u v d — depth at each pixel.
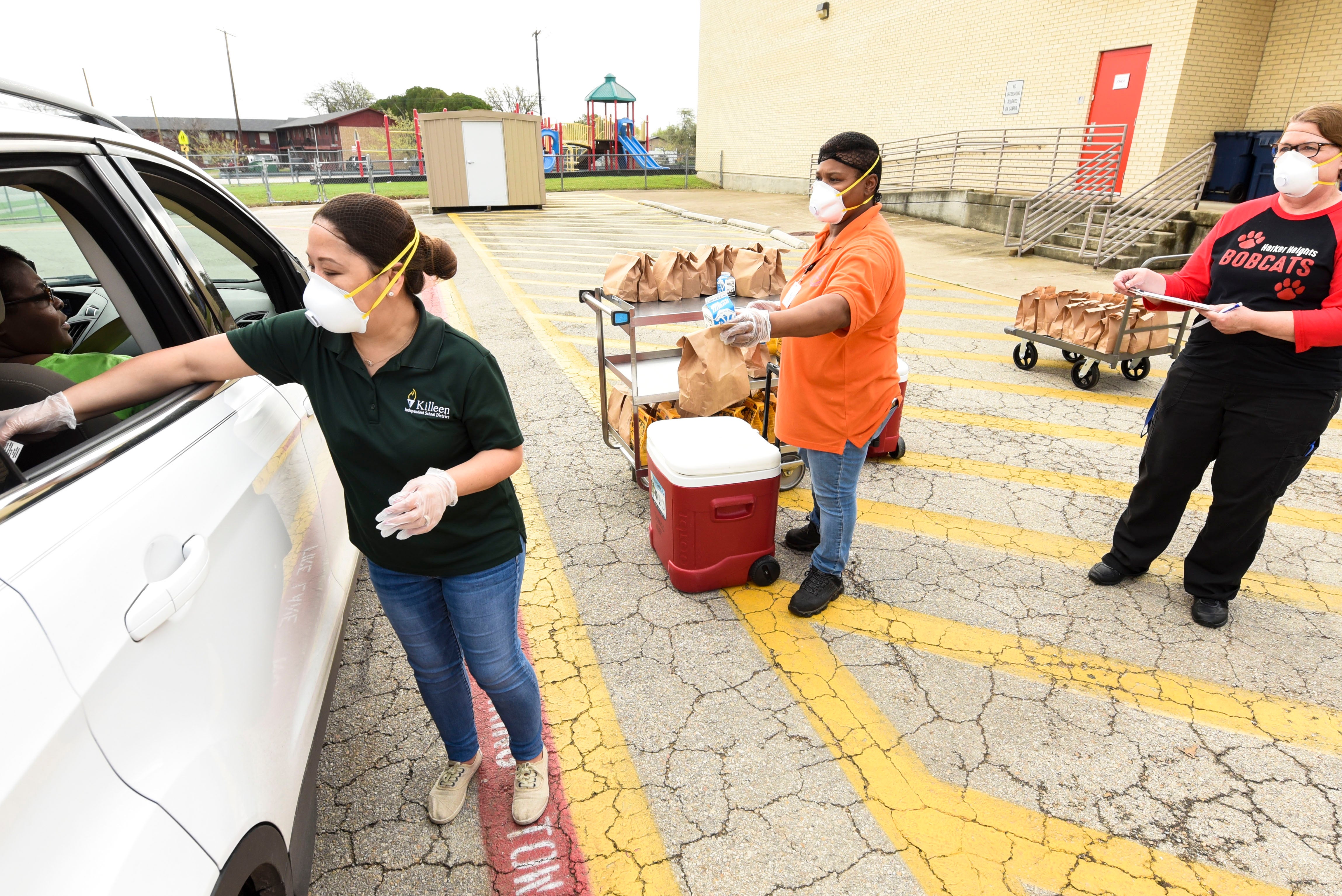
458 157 18.67
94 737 0.95
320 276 1.33
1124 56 12.12
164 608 1.11
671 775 2.22
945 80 15.85
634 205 21.02
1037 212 12.07
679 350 4.11
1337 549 3.43
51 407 1.33
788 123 21.94
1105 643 2.81
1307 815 2.09
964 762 2.27
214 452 1.49
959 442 4.66
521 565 1.81
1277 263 2.43
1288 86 11.30
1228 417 2.64
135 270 1.60
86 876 0.88
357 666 2.67
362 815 2.08
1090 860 1.96
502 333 7.29
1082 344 5.47
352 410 1.48
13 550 0.94
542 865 1.94
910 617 2.96
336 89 71.12
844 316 2.19
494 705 1.96
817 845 2.00
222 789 1.19
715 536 3.00
